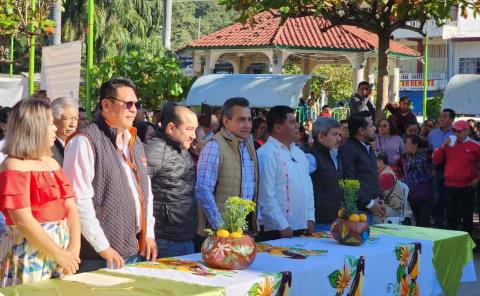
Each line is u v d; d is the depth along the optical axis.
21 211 4.23
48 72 11.58
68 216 4.53
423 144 12.62
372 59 23.19
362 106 13.36
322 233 6.62
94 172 4.84
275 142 6.56
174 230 5.69
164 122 5.77
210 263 4.88
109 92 4.97
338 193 7.04
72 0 29.48
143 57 13.80
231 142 6.17
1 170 4.29
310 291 5.05
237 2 12.16
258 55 22.75
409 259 6.07
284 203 6.49
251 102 13.47
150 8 32.09
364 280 5.54
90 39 12.00
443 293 6.57
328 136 7.02
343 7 12.30
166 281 4.43
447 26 42.91
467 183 11.51
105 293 4.05
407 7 11.69
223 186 6.11
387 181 10.25
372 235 6.59
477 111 14.91
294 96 13.13
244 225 5.01
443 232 6.91
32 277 4.41
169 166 5.65
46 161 4.46
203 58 22.48
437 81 43.91
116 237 4.89
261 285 4.62
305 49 20.94
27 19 14.53
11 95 17.08
